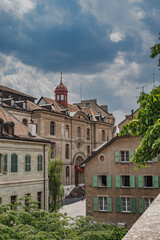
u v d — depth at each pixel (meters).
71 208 45.97
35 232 16.36
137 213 30.16
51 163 40.12
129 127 14.64
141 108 14.37
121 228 19.67
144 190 30.11
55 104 63.03
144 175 30.22
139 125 14.70
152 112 13.88
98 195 32.06
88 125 69.38
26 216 17.66
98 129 71.81
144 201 30.06
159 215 4.42
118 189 31.22
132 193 30.56
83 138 66.56
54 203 38.62
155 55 13.99
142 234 3.70
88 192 32.75
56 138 57.09
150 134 12.27
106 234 17.95
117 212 30.94
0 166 29.89
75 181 63.72
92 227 18.95
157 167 29.77
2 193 29.52
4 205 18.97
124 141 31.53
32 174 34.28
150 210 4.78
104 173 32.12
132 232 3.80
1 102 49.66
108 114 80.56
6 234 14.65
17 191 31.58
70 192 58.38
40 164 35.81
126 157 31.59
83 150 66.25
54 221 17.58
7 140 30.45
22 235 14.98
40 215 18.38
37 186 34.88
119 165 31.48
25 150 33.41
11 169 31.14
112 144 32.06
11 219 17.06
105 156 32.28
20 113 51.69
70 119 62.44
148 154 14.98
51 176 39.16
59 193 39.09
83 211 43.19
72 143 62.41
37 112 53.53
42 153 36.31
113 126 82.81
